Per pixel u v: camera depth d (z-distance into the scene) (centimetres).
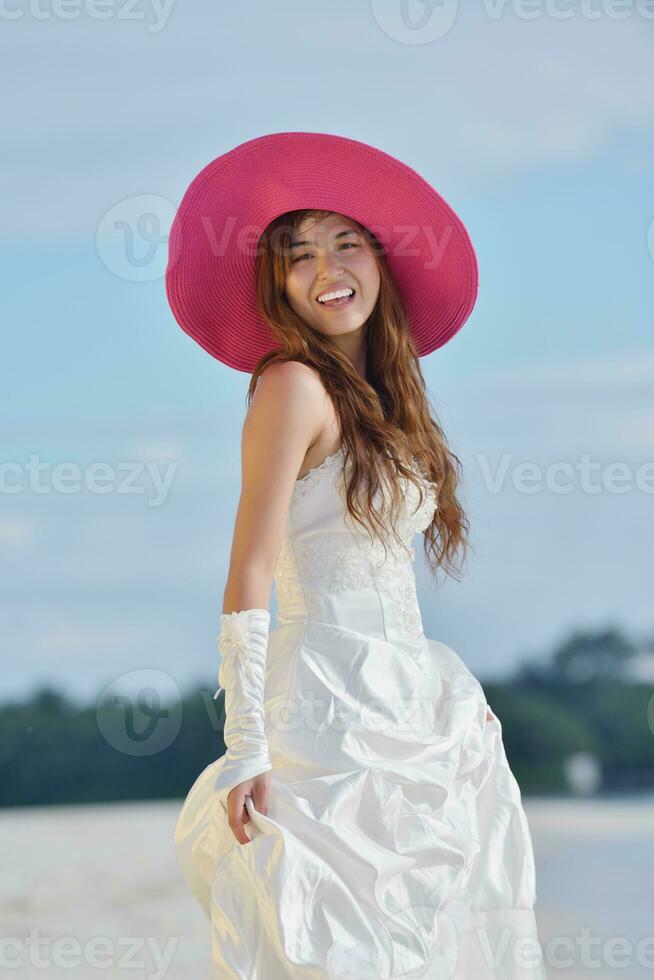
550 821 1484
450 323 432
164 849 1224
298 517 350
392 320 395
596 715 2406
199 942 845
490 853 353
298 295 378
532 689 2416
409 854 312
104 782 2164
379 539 349
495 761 372
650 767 2359
